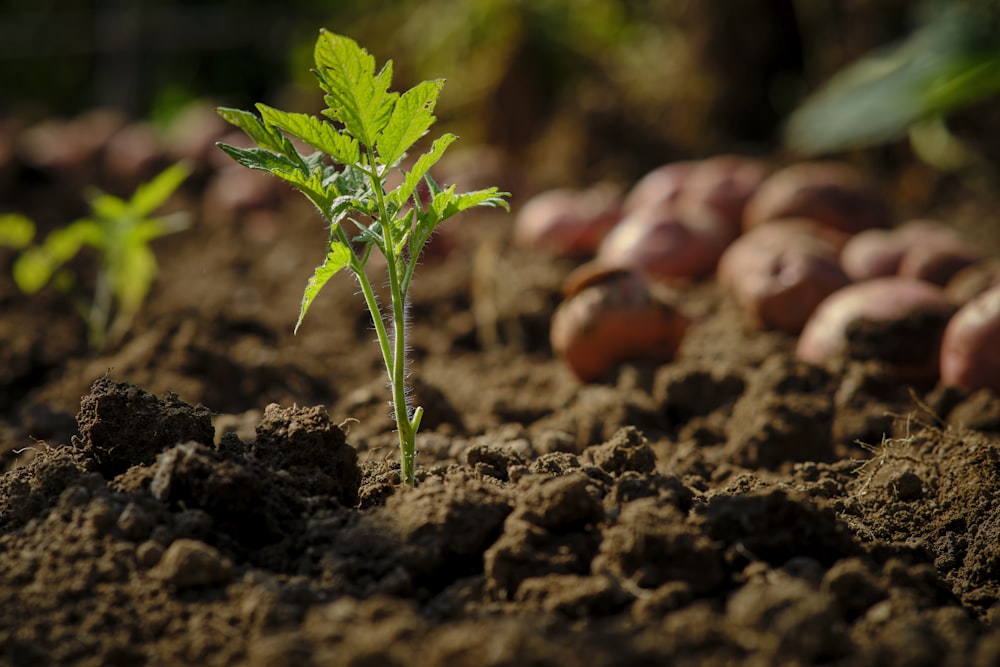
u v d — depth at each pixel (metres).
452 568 0.87
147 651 0.77
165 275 1.35
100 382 0.95
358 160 0.91
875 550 0.89
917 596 0.81
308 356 1.18
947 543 0.94
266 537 0.89
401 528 0.88
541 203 1.36
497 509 0.89
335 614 0.76
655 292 1.12
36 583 0.82
